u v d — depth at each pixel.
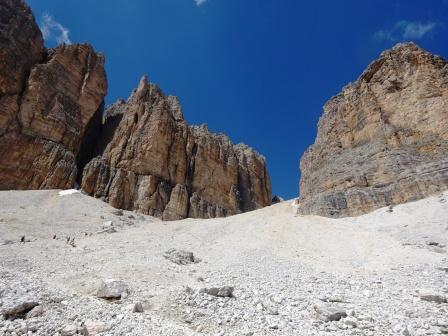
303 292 15.78
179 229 40.12
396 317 11.12
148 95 90.38
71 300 11.59
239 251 27.25
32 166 61.62
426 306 12.56
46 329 8.72
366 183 49.88
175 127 87.75
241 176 109.12
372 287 16.84
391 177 47.19
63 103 72.62
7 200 49.84
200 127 109.12
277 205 77.12
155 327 9.57
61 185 62.91
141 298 13.13
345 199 50.03
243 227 39.31
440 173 42.34
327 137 65.94
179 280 17.70
